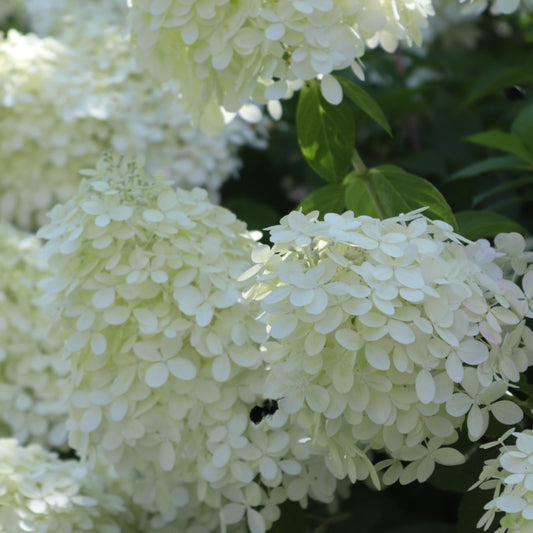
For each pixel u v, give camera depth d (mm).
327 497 1719
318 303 1572
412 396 1590
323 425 1612
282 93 1679
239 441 1680
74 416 1704
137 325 1682
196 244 1689
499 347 1612
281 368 1598
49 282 1687
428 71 2453
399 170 1794
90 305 1673
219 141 2131
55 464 1789
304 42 1661
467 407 1591
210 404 1682
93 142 2078
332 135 1780
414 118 2225
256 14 1663
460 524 1674
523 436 1569
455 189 2076
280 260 1619
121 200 1688
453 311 1590
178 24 1679
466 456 1676
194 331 1670
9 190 2104
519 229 1748
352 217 1621
